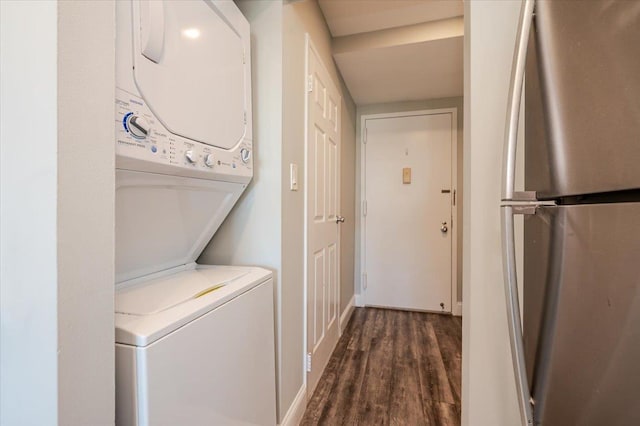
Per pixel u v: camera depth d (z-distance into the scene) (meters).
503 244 0.63
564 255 0.56
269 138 1.26
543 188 0.62
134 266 0.89
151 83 0.68
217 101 0.95
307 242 1.58
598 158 0.50
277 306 1.25
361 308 3.16
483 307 0.86
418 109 3.05
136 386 0.57
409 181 3.08
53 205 0.45
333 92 2.20
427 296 3.04
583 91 0.52
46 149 0.45
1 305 0.48
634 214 0.46
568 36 0.54
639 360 0.46
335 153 2.27
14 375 0.47
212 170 0.92
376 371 1.89
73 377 0.47
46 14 0.44
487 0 0.85
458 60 2.25
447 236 2.98
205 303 0.75
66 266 0.46
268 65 1.26
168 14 0.74
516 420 0.84
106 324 0.52
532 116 0.66
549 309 0.60
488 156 0.85
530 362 0.68
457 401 1.59
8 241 0.47
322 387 1.72
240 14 1.11
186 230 1.04
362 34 2.12
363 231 3.21
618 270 0.48
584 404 0.54
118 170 0.64
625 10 0.45
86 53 0.49
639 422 0.46
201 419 0.71
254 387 0.99
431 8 1.87
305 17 1.57
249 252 1.29
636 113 0.45
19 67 0.46
